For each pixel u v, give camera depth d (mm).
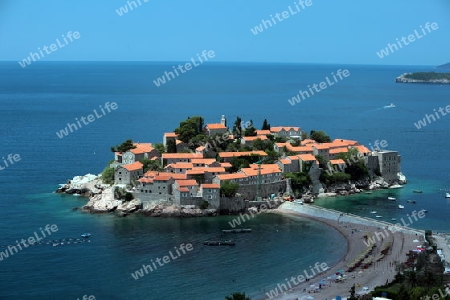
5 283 197750
